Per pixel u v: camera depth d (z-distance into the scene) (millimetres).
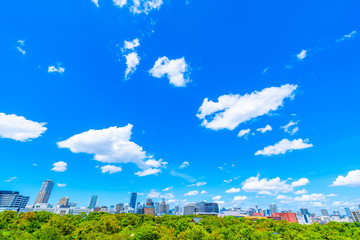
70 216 127375
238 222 123312
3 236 57375
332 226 105125
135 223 105625
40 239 56938
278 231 102125
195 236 69188
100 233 65562
